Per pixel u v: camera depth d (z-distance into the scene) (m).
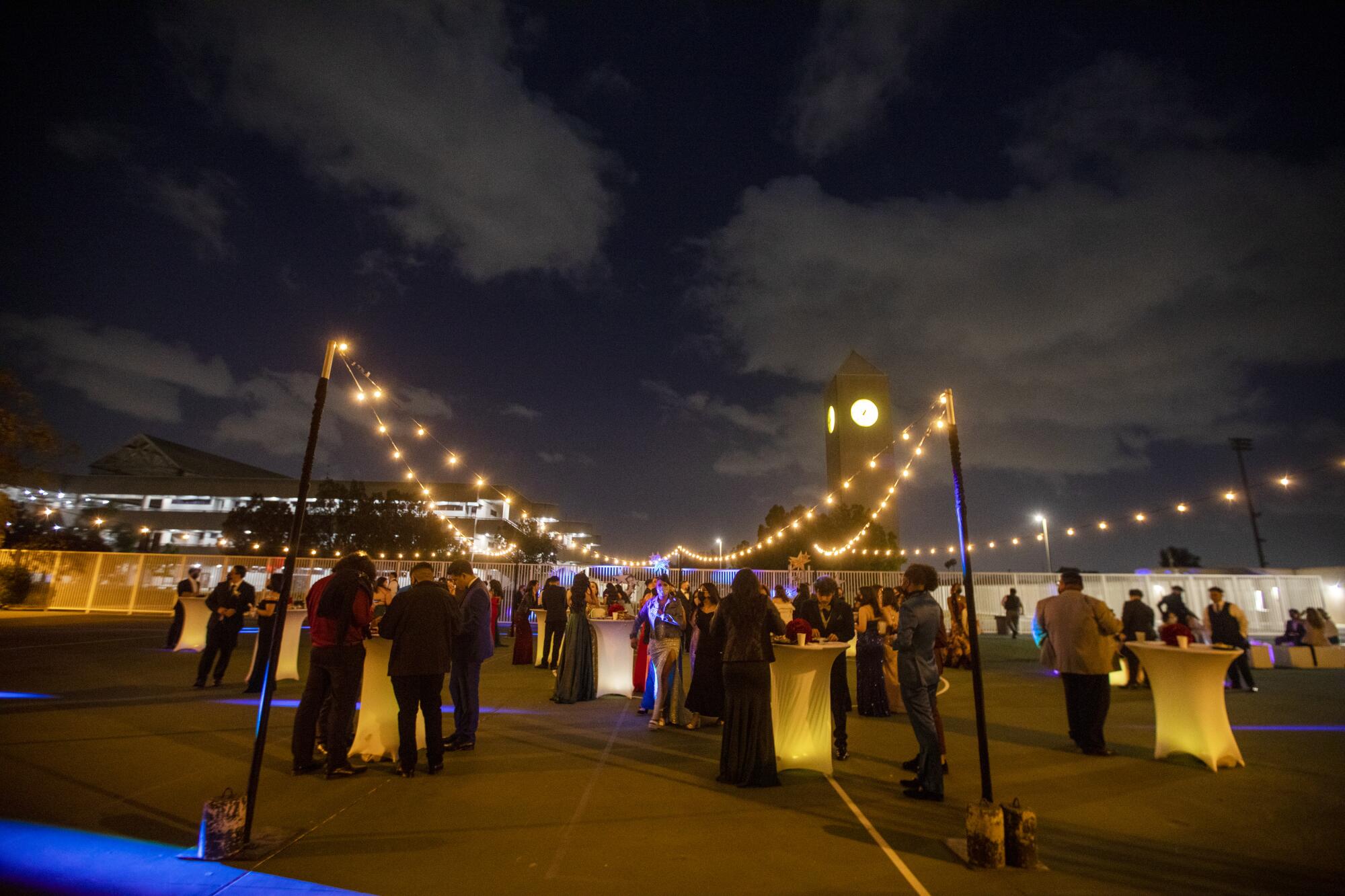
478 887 3.76
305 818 4.84
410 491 39.97
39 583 25.39
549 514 55.69
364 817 4.89
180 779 5.66
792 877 3.96
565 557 44.09
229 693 9.80
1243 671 11.98
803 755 6.26
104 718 7.87
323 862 4.08
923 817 5.06
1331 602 25.83
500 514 43.03
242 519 31.16
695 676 8.09
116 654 13.69
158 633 18.58
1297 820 5.07
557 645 13.70
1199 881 3.98
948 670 15.38
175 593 25.62
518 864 4.09
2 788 5.25
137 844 4.31
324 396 5.07
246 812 4.32
